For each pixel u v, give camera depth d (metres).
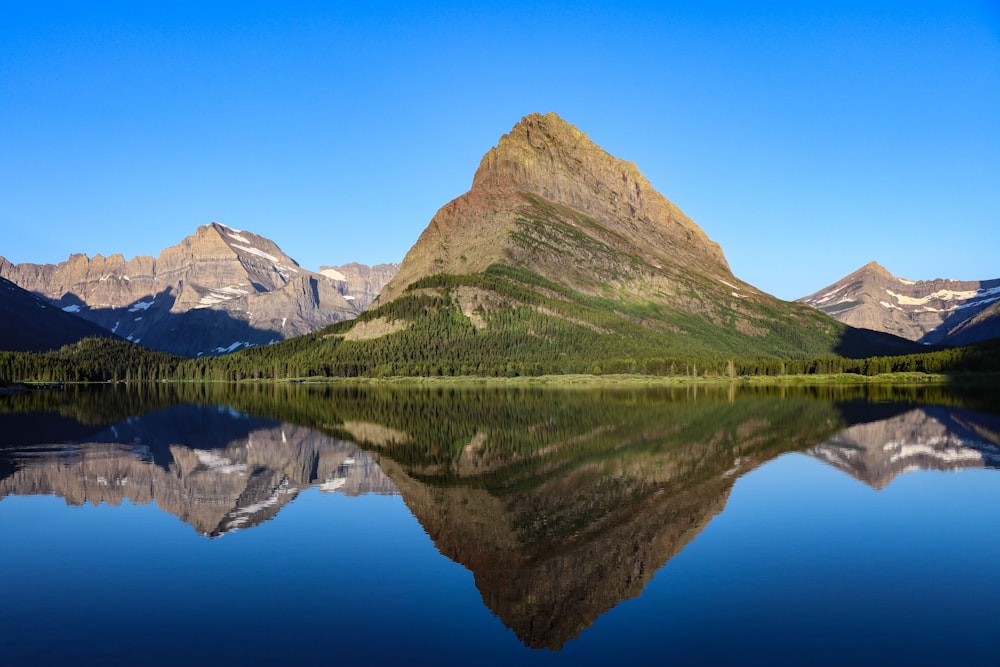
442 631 34.38
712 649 32.31
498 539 49.16
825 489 63.78
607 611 36.56
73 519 54.97
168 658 31.67
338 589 39.78
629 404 164.38
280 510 57.75
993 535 48.81
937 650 31.94
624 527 51.97
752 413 135.12
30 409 158.25
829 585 39.75
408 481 69.62
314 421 129.38
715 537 49.16
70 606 37.47
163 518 55.28
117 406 169.62
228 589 39.84
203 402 186.38
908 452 84.44
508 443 96.06
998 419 120.12
